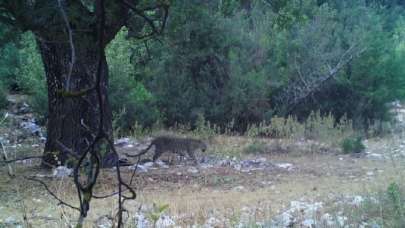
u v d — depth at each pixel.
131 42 21.03
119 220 3.40
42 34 12.50
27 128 20.12
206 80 21.70
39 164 13.80
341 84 22.25
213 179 12.77
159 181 12.41
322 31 23.61
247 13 24.69
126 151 16.75
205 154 15.91
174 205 9.62
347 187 11.58
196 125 20.72
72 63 2.99
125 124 20.16
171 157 15.43
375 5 40.16
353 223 7.37
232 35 22.00
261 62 23.06
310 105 22.52
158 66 21.67
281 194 11.10
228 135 20.39
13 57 28.59
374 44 23.23
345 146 16.73
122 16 12.44
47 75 13.53
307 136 19.31
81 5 12.18
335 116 22.44
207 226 7.67
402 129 21.16
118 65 20.66
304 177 13.25
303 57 22.88
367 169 14.09
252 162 15.05
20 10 12.34
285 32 23.42
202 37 20.38
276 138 19.47
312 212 8.24
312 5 24.45
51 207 8.80
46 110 21.45
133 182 12.09
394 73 22.97
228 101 21.45
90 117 13.14
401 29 39.50
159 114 21.16
